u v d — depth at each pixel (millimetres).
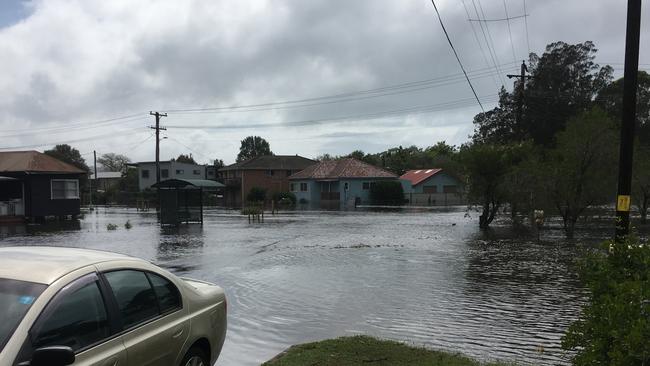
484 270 13188
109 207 62469
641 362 3105
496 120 46312
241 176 71625
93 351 3391
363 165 65750
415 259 15242
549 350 6625
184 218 29406
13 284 3301
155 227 28297
